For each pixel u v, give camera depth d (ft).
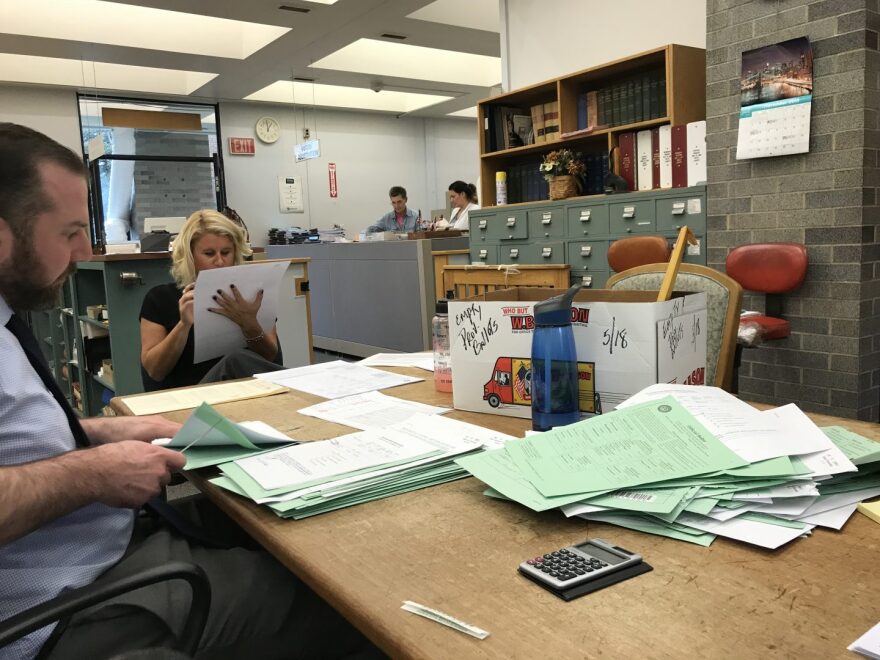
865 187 9.59
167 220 16.47
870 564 1.99
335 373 5.50
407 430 3.53
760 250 10.21
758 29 10.42
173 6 17.75
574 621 1.75
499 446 3.16
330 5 18.11
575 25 15.37
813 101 9.90
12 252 3.05
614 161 13.23
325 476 2.91
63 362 15.17
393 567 2.14
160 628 2.84
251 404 4.58
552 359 3.31
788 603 1.79
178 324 6.68
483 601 1.89
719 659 1.56
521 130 16.28
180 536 3.53
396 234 20.80
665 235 12.01
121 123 21.65
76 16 19.48
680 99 12.22
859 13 9.32
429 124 33.88
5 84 23.72
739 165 10.91
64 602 2.28
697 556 2.10
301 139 30.55
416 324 17.30
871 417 10.22
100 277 12.98
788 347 10.63
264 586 3.10
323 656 3.19
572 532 2.33
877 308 10.06
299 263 12.98
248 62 22.70
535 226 14.32
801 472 2.38
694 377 3.73
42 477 2.62
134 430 3.76
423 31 20.57
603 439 2.74
